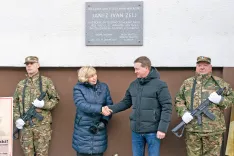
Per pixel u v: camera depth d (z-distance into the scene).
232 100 3.98
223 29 4.52
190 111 4.00
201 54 4.53
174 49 4.55
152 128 3.75
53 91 4.39
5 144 3.62
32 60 4.32
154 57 4.56
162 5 4.55
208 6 4.52
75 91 4.05
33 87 4.34
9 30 4.65
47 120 4.35
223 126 3.98
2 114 3.63
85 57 4.61
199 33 4.53
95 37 4.59
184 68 4.59
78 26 4.61
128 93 4.02
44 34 4.63
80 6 4.61
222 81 4.05
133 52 4.57
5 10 4.65
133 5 4.57
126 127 4.62
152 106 3.74
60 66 4.61
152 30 4.56
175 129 3.97
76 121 4.11
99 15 4.59
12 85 4.71
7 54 4.65
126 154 4.62
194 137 4.00
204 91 4.00
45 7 4.62
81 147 4.00
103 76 4.65
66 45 4.62
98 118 4.07
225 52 4.51
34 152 4.38
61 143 4.68
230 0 4.50
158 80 3.78
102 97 4.09
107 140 4.42
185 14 4.54
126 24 4.57
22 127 4.27
